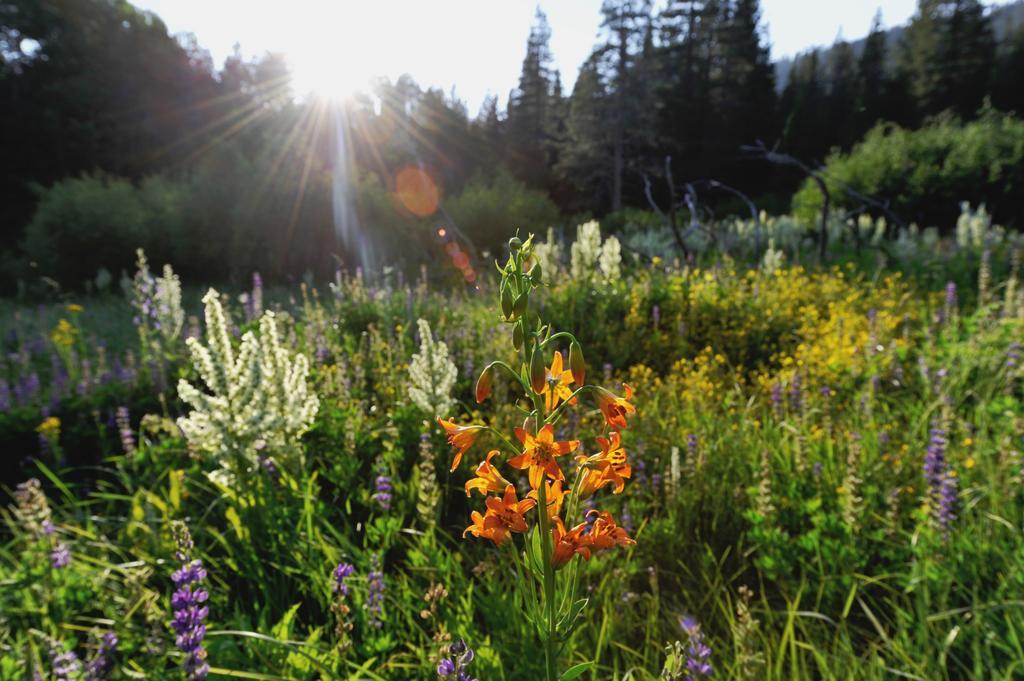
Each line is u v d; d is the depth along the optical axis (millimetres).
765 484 3355
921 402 5004
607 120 40031
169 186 20469
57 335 7988
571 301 7461
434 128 49906
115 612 2727
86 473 4801
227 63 57031
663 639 2838
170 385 6078
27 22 36156
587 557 1474
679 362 5988
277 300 13211
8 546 3332
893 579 3113
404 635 2586
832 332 6715
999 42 56312
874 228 14906
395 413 4602
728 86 47750
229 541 3227
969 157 17750
